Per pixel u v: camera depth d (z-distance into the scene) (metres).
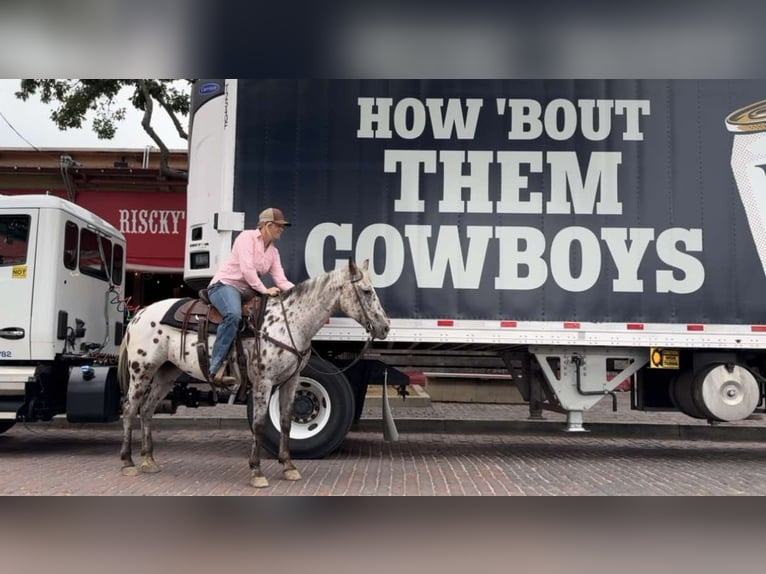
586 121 8.02
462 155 8.02
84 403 8.08
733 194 7.97
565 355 8.12
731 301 7.88
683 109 8.05
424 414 12.14
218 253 8.04
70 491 6.32
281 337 6.51
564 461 8.45
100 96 14.24
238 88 8.14
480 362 9.02
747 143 7.99
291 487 6.53
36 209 8.35
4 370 8.11
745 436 10.99
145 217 15.84
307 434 8.09
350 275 6.49
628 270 7.90
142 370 6.95
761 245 7.93
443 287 7.91
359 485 6.67
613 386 8.12
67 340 8.59
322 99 8.12
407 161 8.03
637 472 7.69
